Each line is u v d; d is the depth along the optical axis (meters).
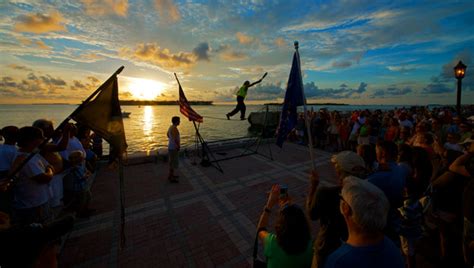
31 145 2.76
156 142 24.16
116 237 3.78
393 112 14.16
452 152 3.41
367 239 1.21
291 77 3.60
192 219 4.39
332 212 1.74
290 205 1.67
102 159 8.01
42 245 1.22
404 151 2.97
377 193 1.22
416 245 3.43
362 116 9.46
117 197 5.36
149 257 3.29
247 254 3.37
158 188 5.97
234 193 5.69
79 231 3.94
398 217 2.18
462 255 2.84
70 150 4.49
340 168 2.22
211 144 11.12
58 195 3.90
